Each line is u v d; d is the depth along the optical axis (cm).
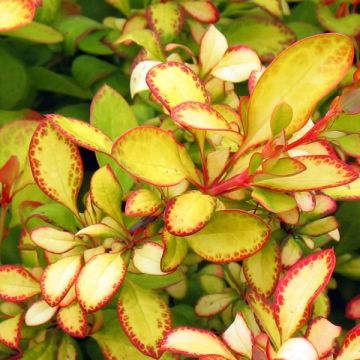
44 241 30
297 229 32
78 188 31
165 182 28
